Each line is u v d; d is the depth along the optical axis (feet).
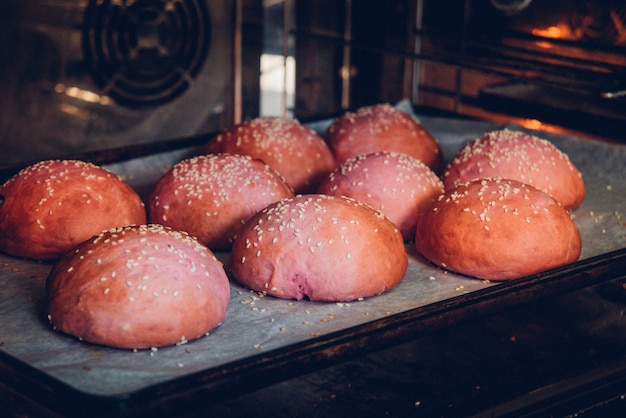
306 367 2.04
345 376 2.64
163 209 2.68
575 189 2.86
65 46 3.62
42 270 2.52
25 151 3.66
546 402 2.39
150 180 2.97
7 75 3.56
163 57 3.81
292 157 2.98
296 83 4.04
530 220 2.50
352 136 3.16
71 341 2.19
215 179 2.69
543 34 3.14
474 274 2.50
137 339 2.16
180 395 1.92
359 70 3.90
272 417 2.48
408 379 2.63
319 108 4.01
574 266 2.37
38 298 2.37
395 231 2.50
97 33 3.66
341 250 2.37
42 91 3.62
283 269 2.38
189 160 2.78
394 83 3.79
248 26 3.93
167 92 3.85
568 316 2.87
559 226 2.51
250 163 2.76
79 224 2.55
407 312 2.17
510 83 3.31
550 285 2.32
